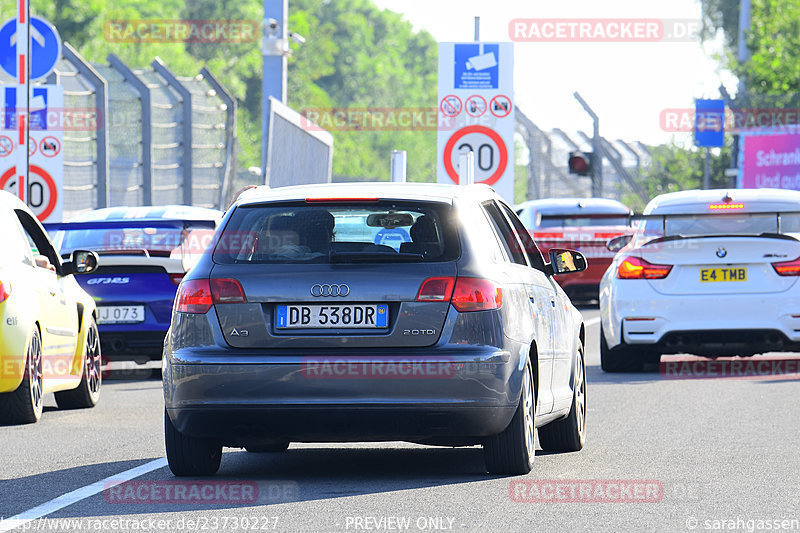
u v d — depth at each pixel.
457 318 32.34
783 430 41.69
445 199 33.69
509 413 32.78
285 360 32.12
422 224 33.22
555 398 36.50
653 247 59.00
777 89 197.62
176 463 33.81
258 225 33.47
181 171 134.12
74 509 29.59
